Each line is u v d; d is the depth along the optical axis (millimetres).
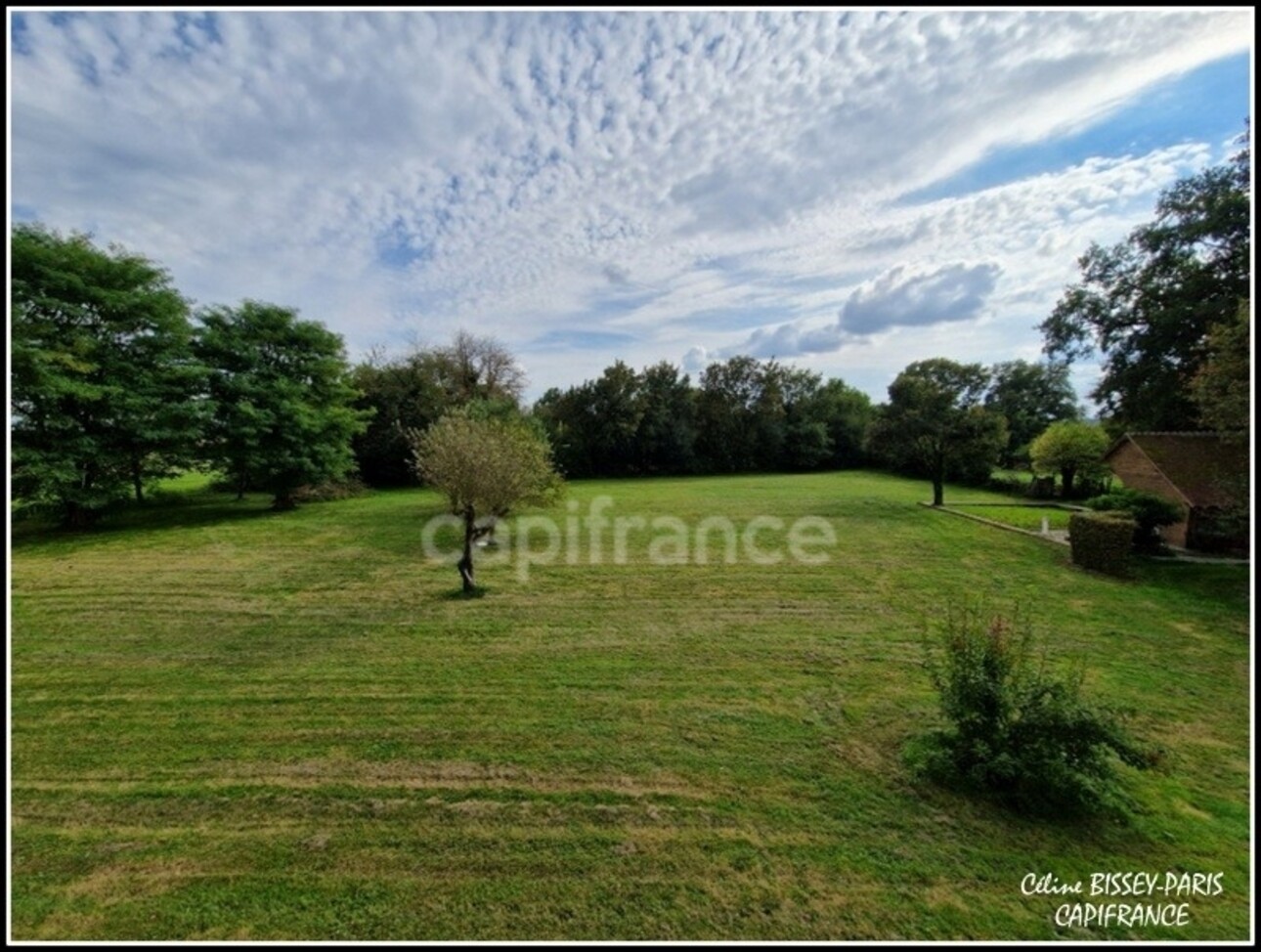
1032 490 24484
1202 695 5465
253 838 3510
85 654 6613
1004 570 10578
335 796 3943
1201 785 4031
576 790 4012
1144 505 11734
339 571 10719
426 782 4109
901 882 3162
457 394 32250
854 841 3475
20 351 13656
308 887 3129
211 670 6160
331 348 21875
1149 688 5617
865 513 18000
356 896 3064
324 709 5254
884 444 21484
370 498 23797
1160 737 4691
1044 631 7270
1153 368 16375
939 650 6637
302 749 4562
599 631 7371
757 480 34844
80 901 3021
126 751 4527
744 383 45188
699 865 3285
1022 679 4191
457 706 5320
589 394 40000
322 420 20438
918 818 3672
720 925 2900
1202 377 10172
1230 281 14719
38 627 7559
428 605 8523
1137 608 8250
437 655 6582
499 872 3234
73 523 15969
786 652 6664
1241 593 8922
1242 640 6957
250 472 19672
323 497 22625
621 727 4910
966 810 3740
